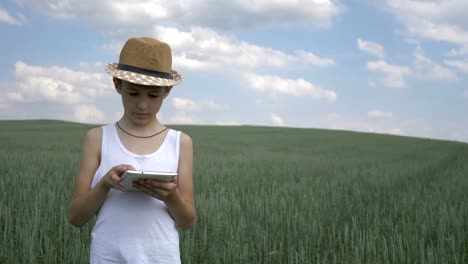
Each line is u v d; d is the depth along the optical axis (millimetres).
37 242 5344
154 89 2436
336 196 10195
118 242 2518
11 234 5645
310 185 12867
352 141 52250
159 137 2641
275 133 60656
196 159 22172
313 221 6789
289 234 6043
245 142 46406
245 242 5832
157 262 2547
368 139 55156
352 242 5562
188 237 5465
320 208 8258
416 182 14445
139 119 2520
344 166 21719
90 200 2412
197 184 11852
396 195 11266
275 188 11969
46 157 18312
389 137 58750
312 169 19109
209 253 5410
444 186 12906
